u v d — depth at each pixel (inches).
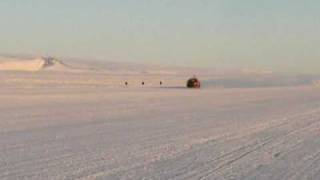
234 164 708.7
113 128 1158.3
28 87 3779.5
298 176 629.0
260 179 605.0
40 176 593.0
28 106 1835.6
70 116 1460.4
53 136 991.6
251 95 3139.8
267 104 2261.3
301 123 1396.4
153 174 617.3
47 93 2837.1
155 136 1016.9
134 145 879.7
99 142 911.7
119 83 6205.7
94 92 3105.3
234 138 1019.3
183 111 1747.0
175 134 1059.3
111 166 668.7
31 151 792.9
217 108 1940.2
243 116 1582.2
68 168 648.4
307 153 834.8
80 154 768.9
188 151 822.5
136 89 3934.5
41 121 1300.4
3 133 1031.6
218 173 636.7
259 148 884.0
